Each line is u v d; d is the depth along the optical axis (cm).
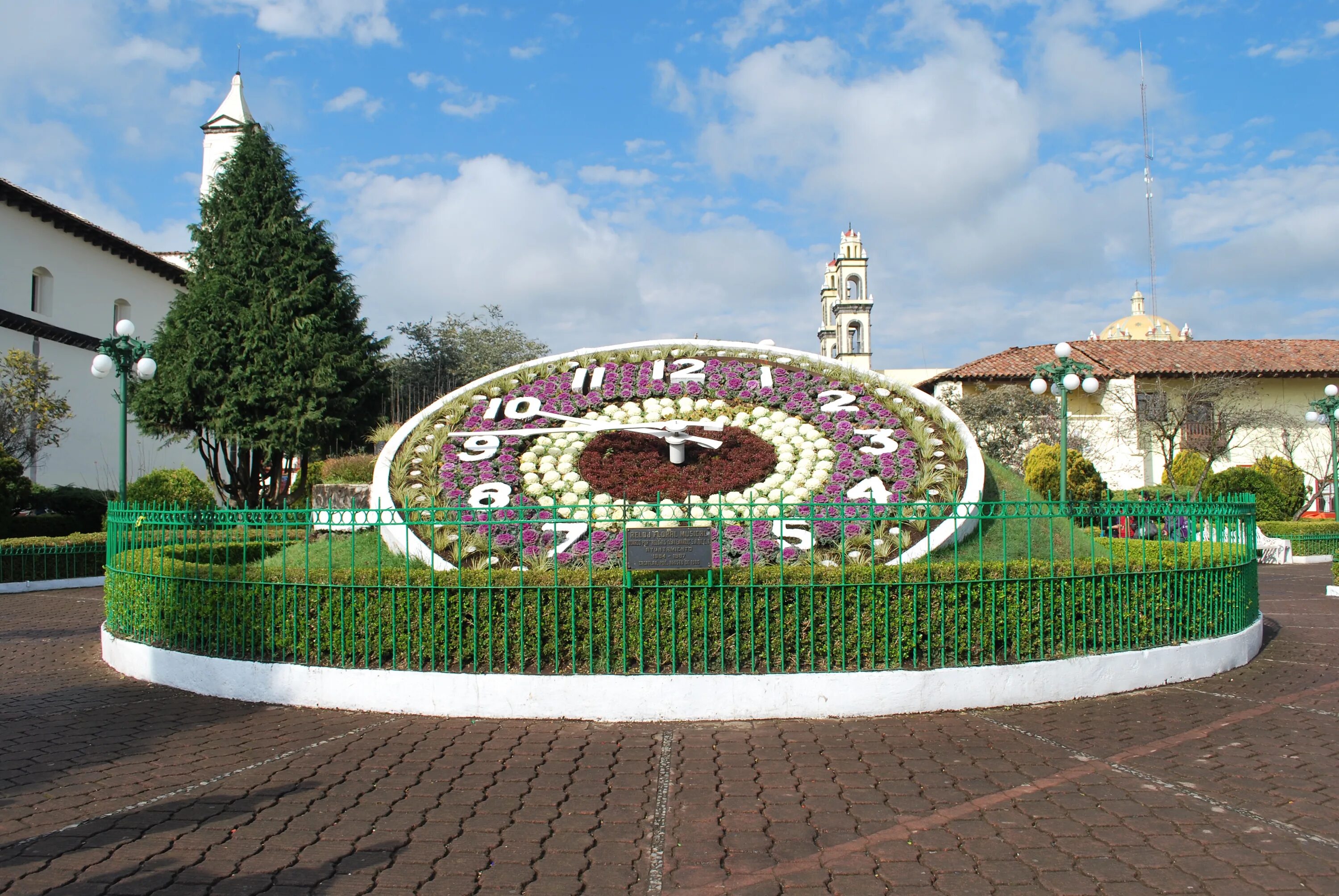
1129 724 809
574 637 839
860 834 571
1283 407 4038
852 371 1600
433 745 754
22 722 846
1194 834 566
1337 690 944
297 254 2862
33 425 2834
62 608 1755
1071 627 923
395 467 1342
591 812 608
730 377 1605
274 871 522
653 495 1263
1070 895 488
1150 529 1280
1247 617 1142
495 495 1262
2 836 573
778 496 1253
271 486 3016
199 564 1032
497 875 518
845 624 856
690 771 688
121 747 761
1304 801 622
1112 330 5722
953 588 875
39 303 3281
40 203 3102
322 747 751
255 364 2734
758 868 524
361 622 891
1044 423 3728
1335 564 1848
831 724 807
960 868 521
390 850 551
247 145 2902
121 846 556
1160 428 3719
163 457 3822
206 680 942
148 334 3900
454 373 5056
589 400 1546
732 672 835
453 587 860
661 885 505
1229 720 824
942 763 702
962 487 1261
